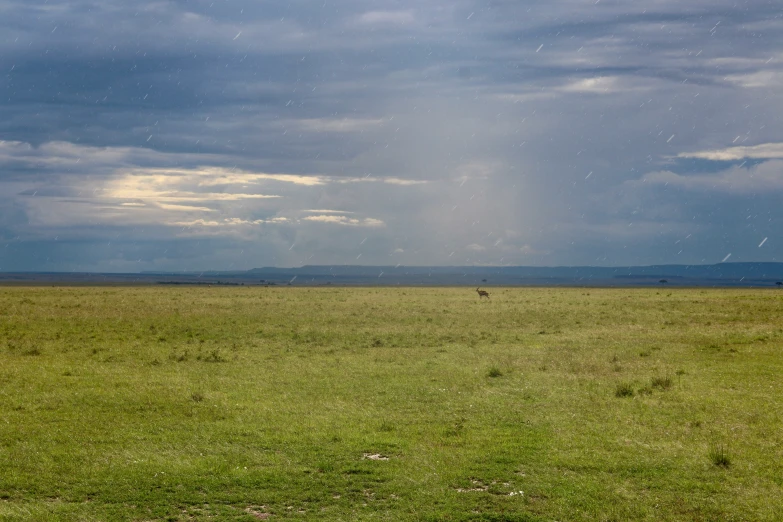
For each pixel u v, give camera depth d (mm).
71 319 41562
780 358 25531
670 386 19781
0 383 19844
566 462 12172
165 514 9820
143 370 22781
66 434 14055
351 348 29453
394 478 11320
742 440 13633
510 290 115812
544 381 20781
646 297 75438
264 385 20094
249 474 11484
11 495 10578
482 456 12508
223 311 50375
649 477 11445
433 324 41312
